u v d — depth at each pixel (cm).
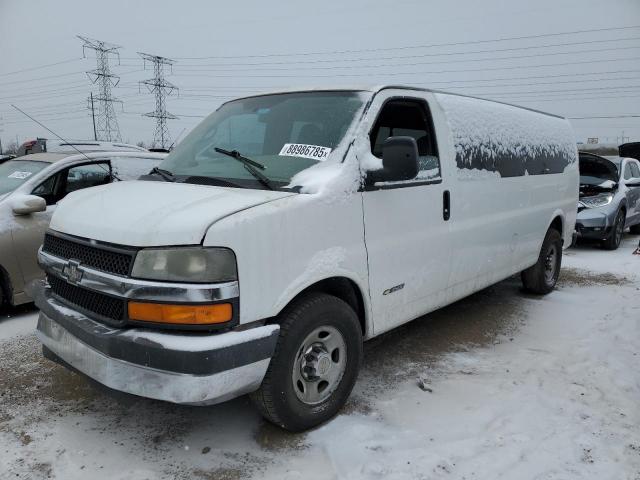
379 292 346
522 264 543
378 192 338
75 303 299
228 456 291
